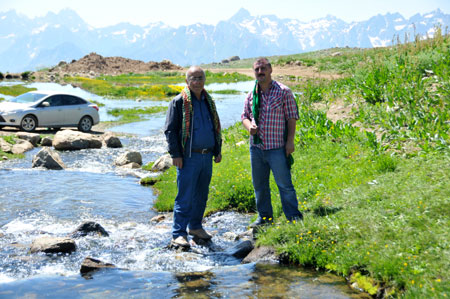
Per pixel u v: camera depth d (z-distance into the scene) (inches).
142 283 175.6
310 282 174.9
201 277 182.5
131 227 271.7
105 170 472.4
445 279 150.3
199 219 249.3
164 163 474.9
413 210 210.1
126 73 2950.3
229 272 188.5
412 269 161.8
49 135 691.4
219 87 1879.9
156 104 1302.9
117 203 334.3
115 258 210.5
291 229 217.3
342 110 532.7
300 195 288.7
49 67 3120.1
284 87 232.8
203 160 235.8
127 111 1090.7
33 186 376.5
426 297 141.2
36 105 703.1
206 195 247.8
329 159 366.0
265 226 244.2
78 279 180.9
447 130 337.4
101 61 3216.0
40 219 285.0
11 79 2358.5
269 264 198.8
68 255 213.5
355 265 178.5
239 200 320.8
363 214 220.1
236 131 638.5
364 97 502.0
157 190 383.6
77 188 377.1
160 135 754.8
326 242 202.1
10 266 197.6
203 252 224.8
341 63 1931.6
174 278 181.3
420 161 294.5
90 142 618.8
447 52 535.8
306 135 430.3
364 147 368.2
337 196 266.5
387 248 180.5
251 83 2122.3
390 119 398.0
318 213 241.6
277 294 162.7
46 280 179.5
